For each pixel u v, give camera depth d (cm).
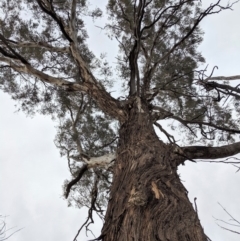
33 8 807
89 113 879
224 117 814
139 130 446
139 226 254
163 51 848
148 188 297
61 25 566
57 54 839
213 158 486
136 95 559
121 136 477
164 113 622
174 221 253
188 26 810
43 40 817
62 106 872
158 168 340
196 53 862
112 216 293
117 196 315
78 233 520
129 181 324
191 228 249
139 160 358
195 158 469
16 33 810
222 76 735
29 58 830
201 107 812
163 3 809
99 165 596
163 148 407
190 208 283
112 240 261
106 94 575
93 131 864
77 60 613
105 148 848
